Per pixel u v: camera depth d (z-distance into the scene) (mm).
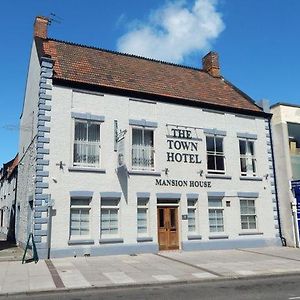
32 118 20594
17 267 14203
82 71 19734
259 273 13000
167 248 19094
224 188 21000
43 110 17422
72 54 21047
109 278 12094
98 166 18281
